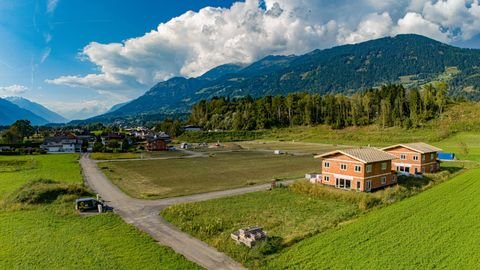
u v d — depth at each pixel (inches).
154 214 1808.6
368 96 7746.1
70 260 1195.9
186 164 3823.8
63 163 3902.6
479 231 1334.9
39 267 1143.0
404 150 2906.0
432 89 6968.5
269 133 7770.7
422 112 6545.3
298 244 1293.1
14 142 6294.3
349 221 1563.7
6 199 2039.9
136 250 1285.7
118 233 1486.2
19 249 1298.0
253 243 1300.4
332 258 1140.5
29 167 3545.8
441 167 3157.0
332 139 6505.9
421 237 1290.6
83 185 2474.2
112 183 2684.5
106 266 1147.3
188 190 2427.4
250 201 2039.9
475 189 2078.0
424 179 2506.2
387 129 6481.3
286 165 3659.0
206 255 1256.8
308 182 2358.5
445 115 6456.7
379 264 1074.1
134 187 2539.4
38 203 1967.3
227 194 2272.4
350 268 1058.1
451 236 1290.6
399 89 7760.8
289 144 6264.8
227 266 1161.4
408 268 1041.5
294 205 1926.7
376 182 2284.7
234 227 1553.9
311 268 1078.4
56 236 1445.6
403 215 1582.2
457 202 1781.5
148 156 4670.3
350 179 2271.2
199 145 6343.5
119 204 2017.7
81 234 1472.7
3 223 1625.2
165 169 3454.7
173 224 1636.3
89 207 1881.2
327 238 1332.4
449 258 1100.5
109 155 4766.2
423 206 1733.5
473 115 6146.7
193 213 1777.8
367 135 6259.8
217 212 1808.6
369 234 1346.0
